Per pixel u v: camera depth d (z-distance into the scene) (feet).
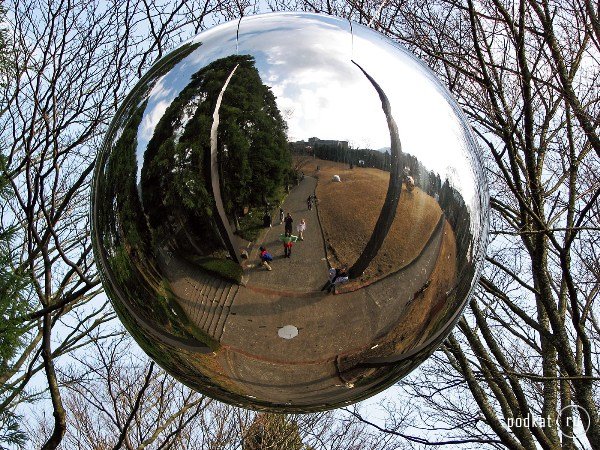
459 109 8.00
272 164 6.35
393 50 7.36
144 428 34.12
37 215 24.53
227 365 7.58
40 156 24.40
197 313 6.95
